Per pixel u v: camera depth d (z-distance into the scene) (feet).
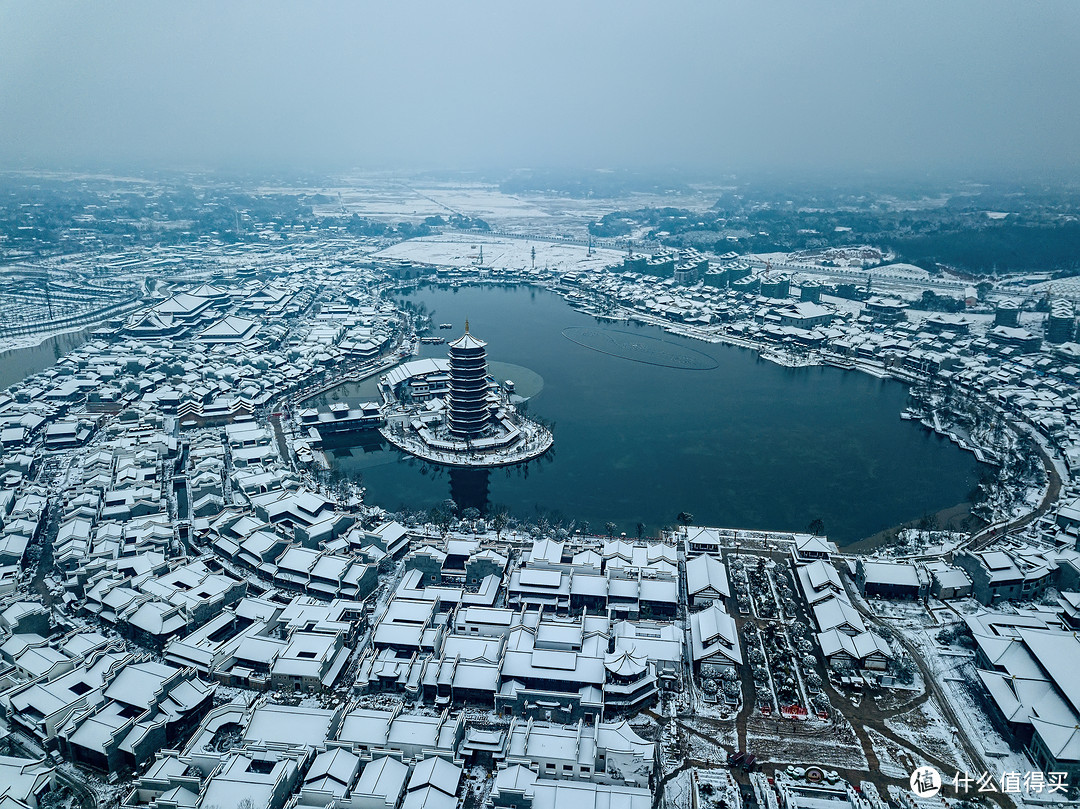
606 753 453.99
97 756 470.39
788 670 562.66
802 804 441.27
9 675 539.29
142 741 467.93
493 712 521.65
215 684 543.39
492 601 630.33
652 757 452.35
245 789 425.69
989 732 506.07
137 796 444.55
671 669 550.36
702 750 488.44
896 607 650.43
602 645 561.84
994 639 563.07
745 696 541.75
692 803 446.19
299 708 498.69
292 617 608.60
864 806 440.45
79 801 449.06
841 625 587.68
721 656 555.28
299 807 432.25
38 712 496.23
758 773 469.16
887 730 507.71
